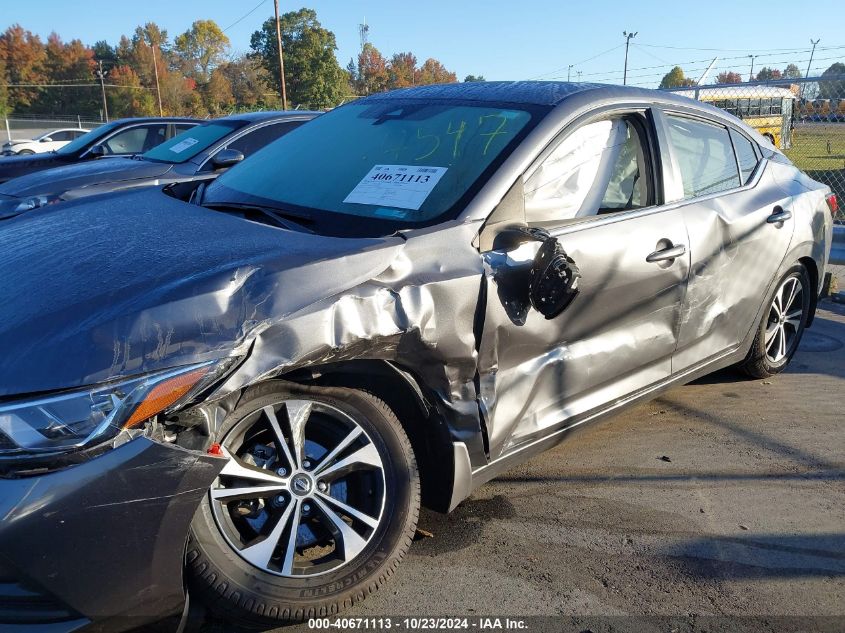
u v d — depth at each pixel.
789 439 4.05
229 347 2.14
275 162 3.64
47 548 1.92
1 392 1.97
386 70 86.94
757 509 3.32
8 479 1.92
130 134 9.94
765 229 4.18
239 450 2.40
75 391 1.98
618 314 3.30
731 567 2.88
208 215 3.02
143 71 89.88
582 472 3.60
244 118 7.83
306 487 2.43
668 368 3.74
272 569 2.34
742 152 4.35
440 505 2.79
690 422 4.25
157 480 2.02
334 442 2.53
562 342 3.09
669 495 3.41
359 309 2.38
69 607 1.97
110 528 1.98
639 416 4.32
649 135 3.62
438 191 2.95
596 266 3.13
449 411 2.68
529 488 3.43
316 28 66.50
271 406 2.39
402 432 2.62
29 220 3.23
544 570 2.82
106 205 3.34
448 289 2.59
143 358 2.05
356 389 2.55
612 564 2.88
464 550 2.94
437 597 2.65
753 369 4.74
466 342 2.67
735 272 4.02
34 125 55.22
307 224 2.98
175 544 2.07
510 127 3.17
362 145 3.44
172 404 2.05
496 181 2.91
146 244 2.62
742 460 3.79
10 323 2.16
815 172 10.70
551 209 3.09
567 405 3.20
